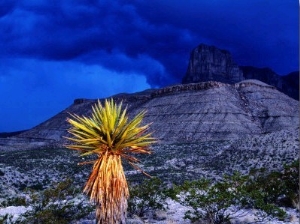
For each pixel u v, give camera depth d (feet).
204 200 39.45
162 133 441.27
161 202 49.44
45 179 173.99
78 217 43.68
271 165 180.55
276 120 466.29
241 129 430.61
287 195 49.65
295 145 218.59
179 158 272.31
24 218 45.73
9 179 158.20
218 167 212.23
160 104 517.14
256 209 44.62
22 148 453.17
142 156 277.03
